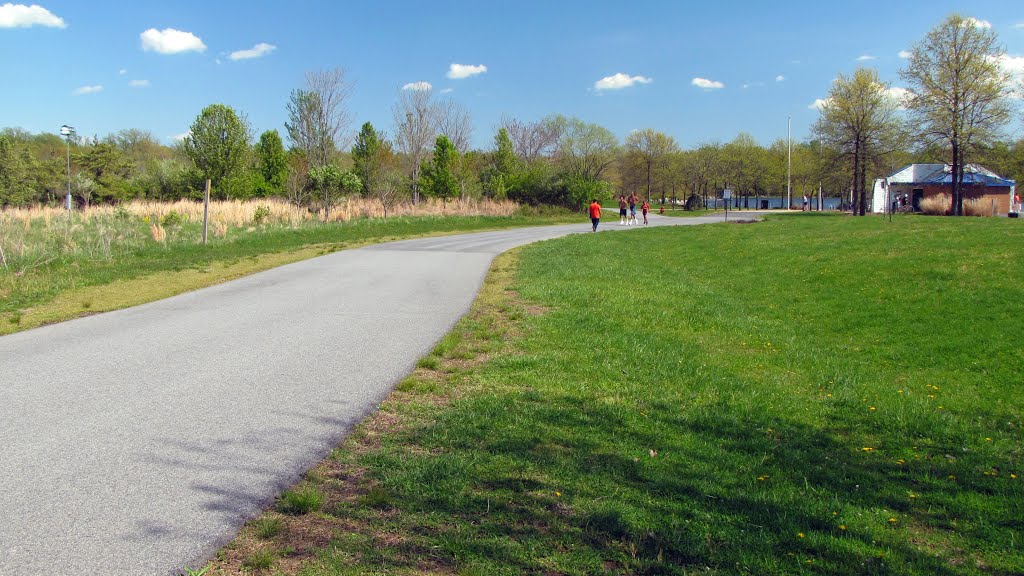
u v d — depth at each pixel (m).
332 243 24.58
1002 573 3.52
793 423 6.07
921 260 16.25
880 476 4.84
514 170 63.38
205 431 5.31
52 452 4.80
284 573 3.30
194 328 9.55
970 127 43.59
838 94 51.78
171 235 22.70
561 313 11.01
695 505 4.14
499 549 3.54
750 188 91.81
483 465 4.66
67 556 3.39
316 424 5.54
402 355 8.09
